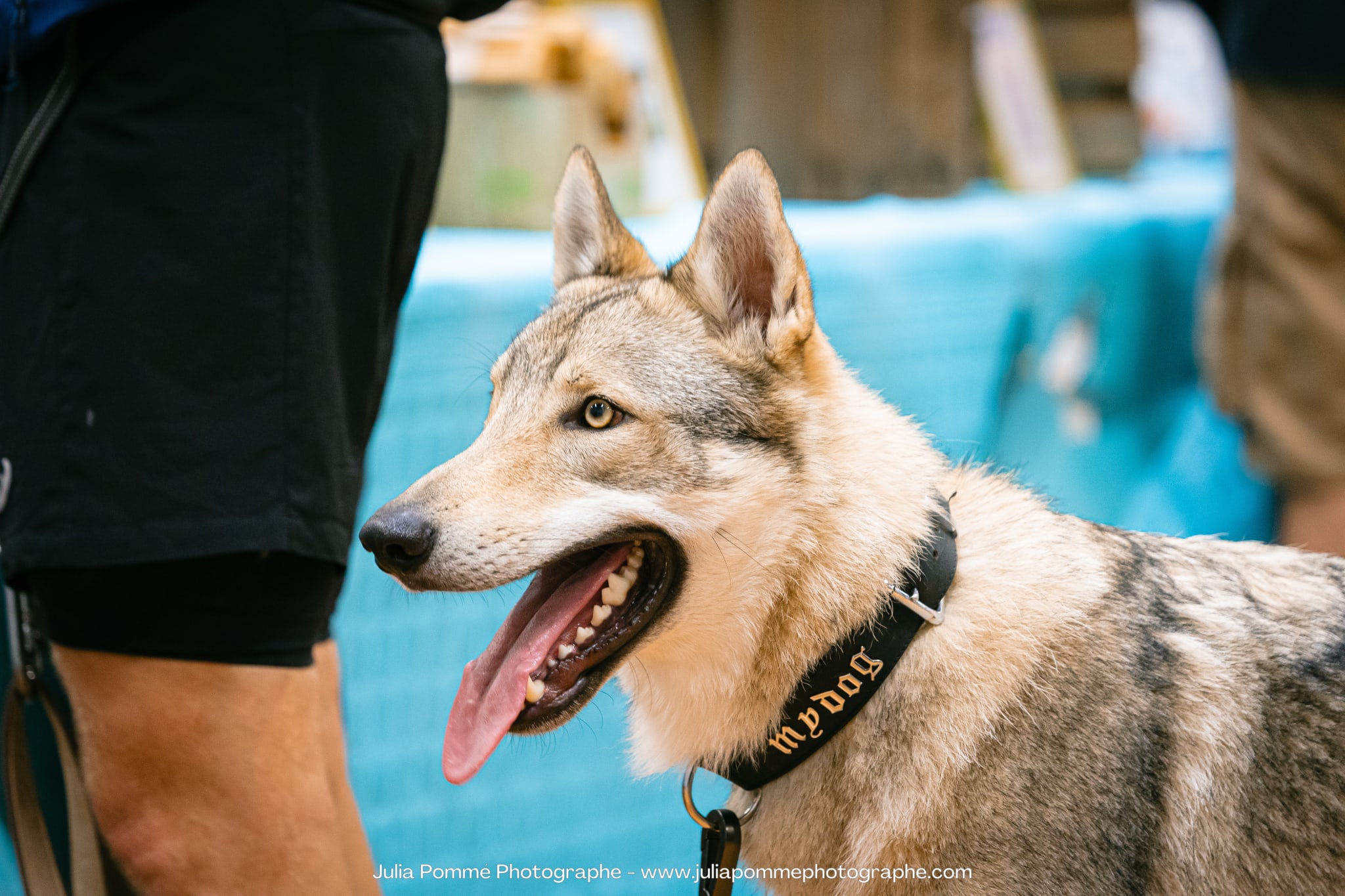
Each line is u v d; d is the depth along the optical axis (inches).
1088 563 78.5
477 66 145.8
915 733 74.5
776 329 80.8
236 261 70.3
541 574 82.6
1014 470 91.9
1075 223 184.4
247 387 70.5
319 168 72.7
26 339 70.7
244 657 72.7
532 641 77.8
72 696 74.0
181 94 69.9
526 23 152.0
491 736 74.2
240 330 70.4
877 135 193.9
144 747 72.4
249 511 69.7
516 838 125.6
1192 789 73.2
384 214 75.8
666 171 173.0
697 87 195.5
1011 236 174.2
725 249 82.7
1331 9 151.3
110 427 69.2
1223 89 263.1
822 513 78.2
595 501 77.5
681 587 79.4
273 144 71.1
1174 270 202.5
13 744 77.2
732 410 79.5
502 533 75.7
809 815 77.9
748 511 78.2
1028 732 72.6
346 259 74.9
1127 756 71.5
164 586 70.5
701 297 83.1
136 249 69.7
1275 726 75.2
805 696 76.8
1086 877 70.3
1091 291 187.2
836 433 80.9
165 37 69.3
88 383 69.3
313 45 71.6
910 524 77.0
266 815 73.7
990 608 76.1
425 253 129.5
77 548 68.4
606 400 79.2
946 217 179.6
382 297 77.2
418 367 118.7
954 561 77.4
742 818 80.7
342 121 73.3
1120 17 233.5
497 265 126.8
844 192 191.3
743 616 78.5
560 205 98.0
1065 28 230.2
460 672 122.9
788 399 80.9
